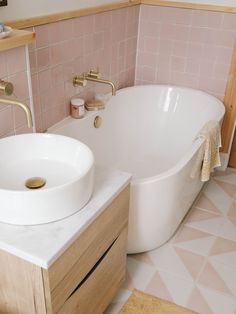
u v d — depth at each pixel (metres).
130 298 1.68
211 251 1.99
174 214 1.90
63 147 1.33
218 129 2.16
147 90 2.74
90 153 1.23
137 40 2.77
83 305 1.30
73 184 1.06
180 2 2.52
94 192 1.24
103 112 2.34
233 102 2.61
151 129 2.78
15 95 1.40
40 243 1.00
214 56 2.57
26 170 1.28
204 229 2.15
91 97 2.33
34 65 1.70
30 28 1.60
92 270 1.30
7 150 1.30
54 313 1.09
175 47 2.68
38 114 1.83
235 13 2.38
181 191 1.86
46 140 1.35
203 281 1.79
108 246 1.36
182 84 2.78
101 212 1.19
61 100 2.00
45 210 1.04
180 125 2.70
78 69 2.08
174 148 2.71
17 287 1.09
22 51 1.38
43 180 1.23
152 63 2.81
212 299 1.70
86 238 1.14
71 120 2.08
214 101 2.55
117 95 2.52
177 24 2.60
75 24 1.93
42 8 1.65
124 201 1.39
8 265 1.05
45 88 1.83
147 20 2.68
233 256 1.96
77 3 1.91
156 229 1.83
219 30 2.48
